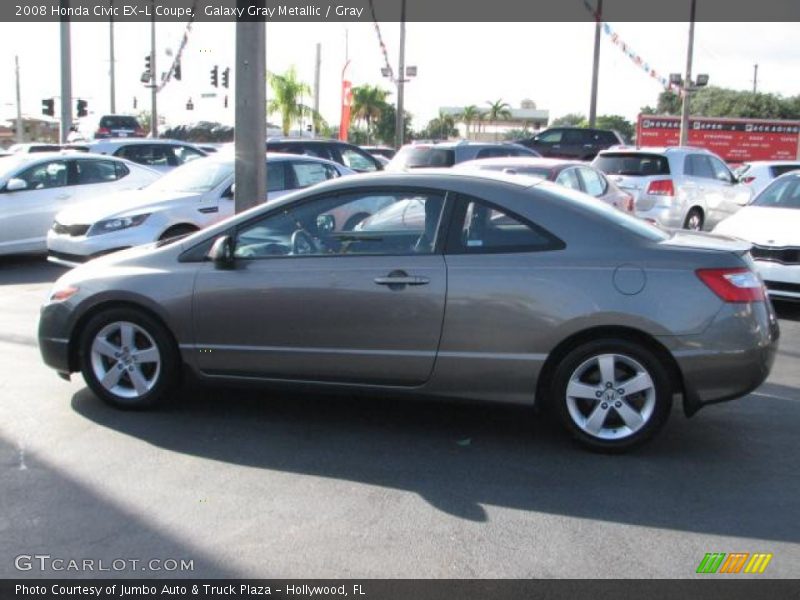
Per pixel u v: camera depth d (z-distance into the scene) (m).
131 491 4.54
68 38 22.56
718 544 4.03
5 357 7.19
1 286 10.87
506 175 5.61
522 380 5.11
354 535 4.07
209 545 3.96
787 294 9.11
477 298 5.08
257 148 8.58
